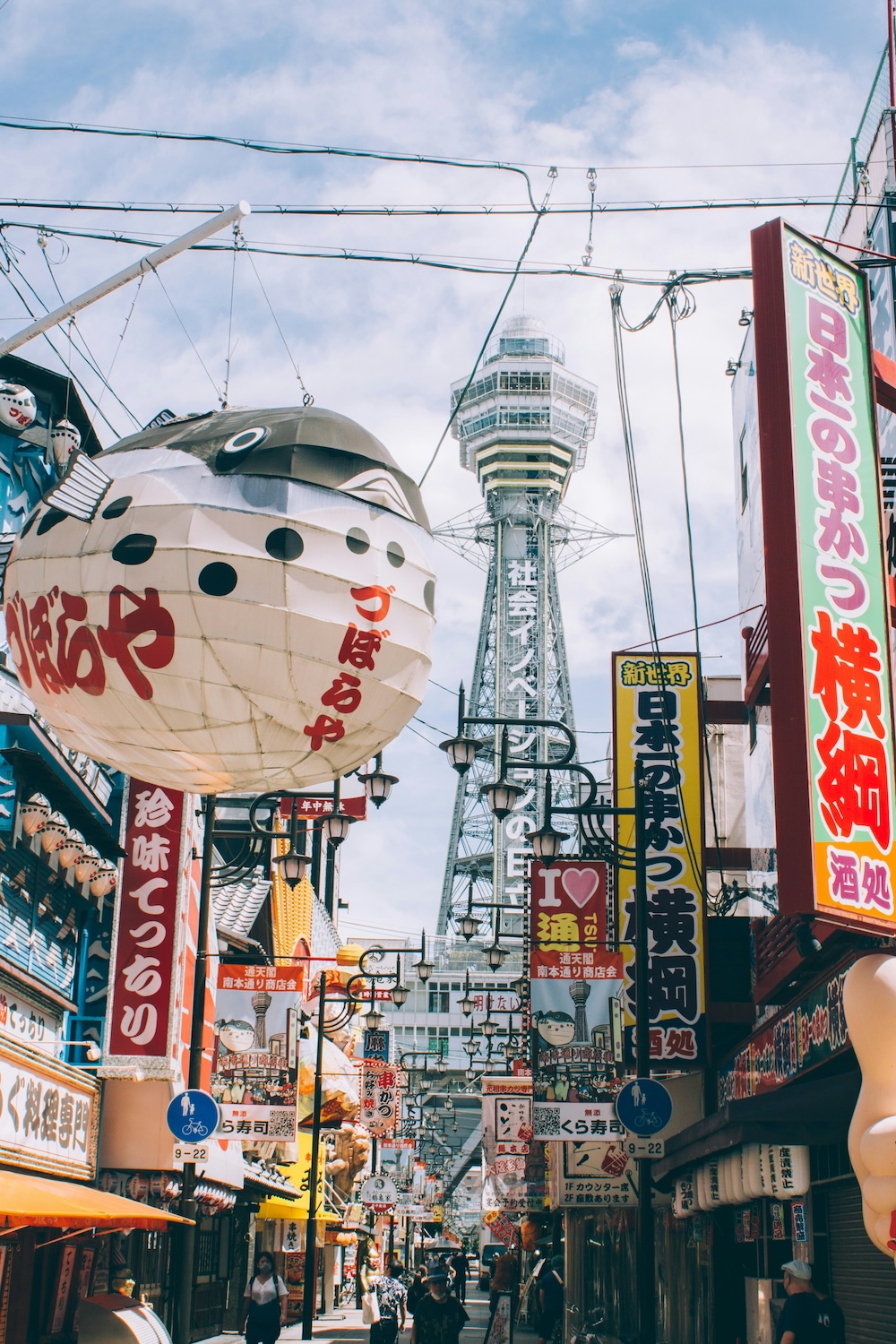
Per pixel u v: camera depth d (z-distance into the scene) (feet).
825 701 31.65
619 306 49.26
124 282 33.63
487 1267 258.78
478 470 623.77
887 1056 24.09
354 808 93.15
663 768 80.23
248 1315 73.15
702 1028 75.97
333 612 27.48
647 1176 66.13
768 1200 58.95
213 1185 85.76
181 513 26.89
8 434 67.26
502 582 588.09
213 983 82.23
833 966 43.42
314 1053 119.96
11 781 61.46
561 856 82.12
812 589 32.45
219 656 26.76
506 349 626.23
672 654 82.28
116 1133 72.43
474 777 526.57
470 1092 292.61
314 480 27.89
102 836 71.92
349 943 153.07
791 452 33.19
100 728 28.22
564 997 78.38
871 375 35.91
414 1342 63.10
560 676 563.07
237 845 121.49
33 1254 59.82
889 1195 22.97
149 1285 84.48
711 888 100.42
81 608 26.86
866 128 69.82
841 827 30.81
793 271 35.01
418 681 29.91
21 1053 55.11
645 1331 64.18
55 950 71.92
